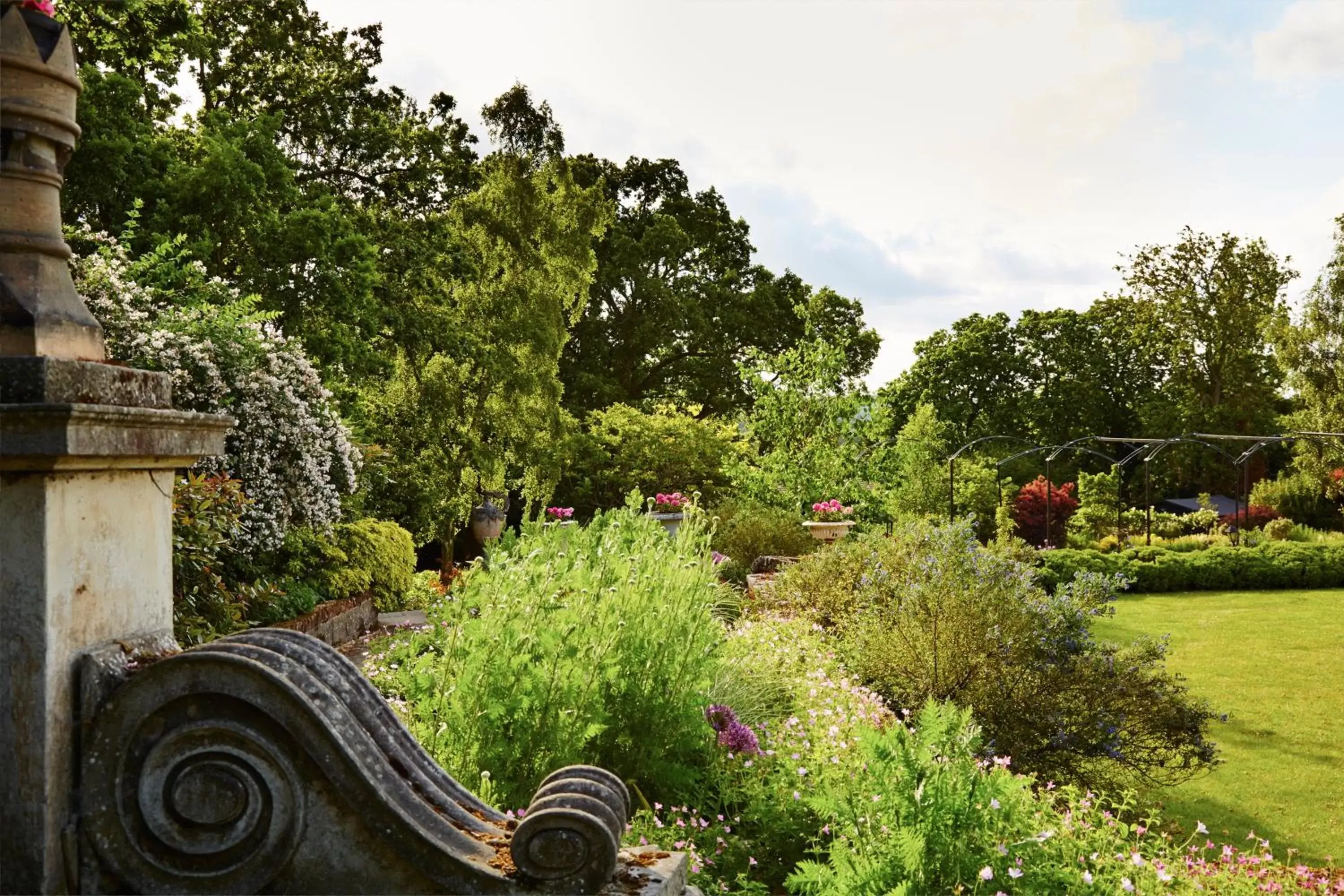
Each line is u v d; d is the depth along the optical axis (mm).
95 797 1806
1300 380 32469
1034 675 5992
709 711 4488
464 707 3441
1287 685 9555
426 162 17391
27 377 1766
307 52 16688
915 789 2912
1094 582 6598
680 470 23281
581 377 27672
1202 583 18547
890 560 8531
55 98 1919
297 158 16328
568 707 3578
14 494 1746
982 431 39531
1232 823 5727
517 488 21594
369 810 1799
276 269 12000
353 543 10664
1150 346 39750
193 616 5336
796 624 7773
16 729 1758
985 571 6684
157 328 6656
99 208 10992
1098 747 5844
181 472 5457
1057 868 2920
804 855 3756
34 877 1756
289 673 1916
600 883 1807
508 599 3783
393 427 17531
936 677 6152
